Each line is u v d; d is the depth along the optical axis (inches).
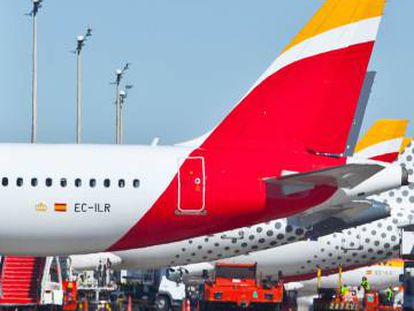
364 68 6053.2
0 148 6058.1
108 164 5999.0
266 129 6067.9
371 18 6048.2
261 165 5999.0
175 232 6053.2
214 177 5974.4
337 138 6063.0
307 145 6063.0
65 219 5959.6
